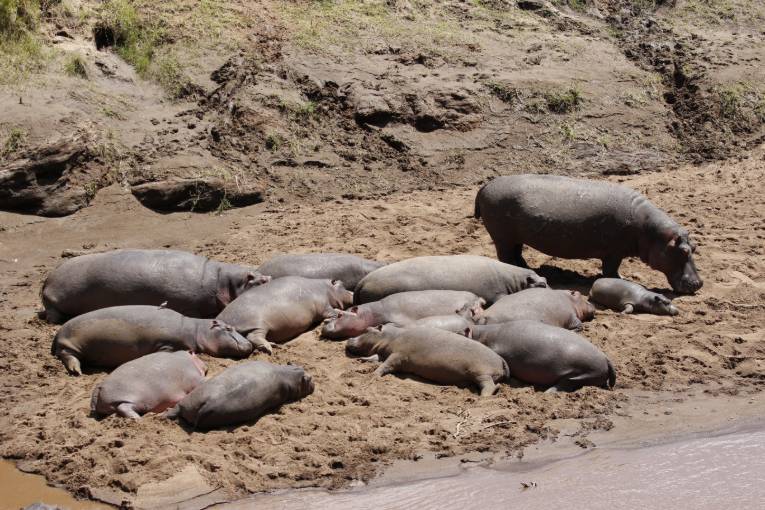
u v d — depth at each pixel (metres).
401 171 45.09
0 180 38.66
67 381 25.59
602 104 50.03
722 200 42.19
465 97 48.22
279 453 21.94
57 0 47.12
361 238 37.72
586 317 30.12
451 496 20.47
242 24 49.75
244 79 46.75
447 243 37.19
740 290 32.59
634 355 27.58
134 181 41.06
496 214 33.44
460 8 55.78
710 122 50.25
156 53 47.06
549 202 32.62
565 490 20.75
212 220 40.28
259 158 43.94
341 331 28.45
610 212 32.59
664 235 32.34
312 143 45.41
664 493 20.78
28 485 20.88
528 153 46.75
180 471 20.98
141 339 26.20
